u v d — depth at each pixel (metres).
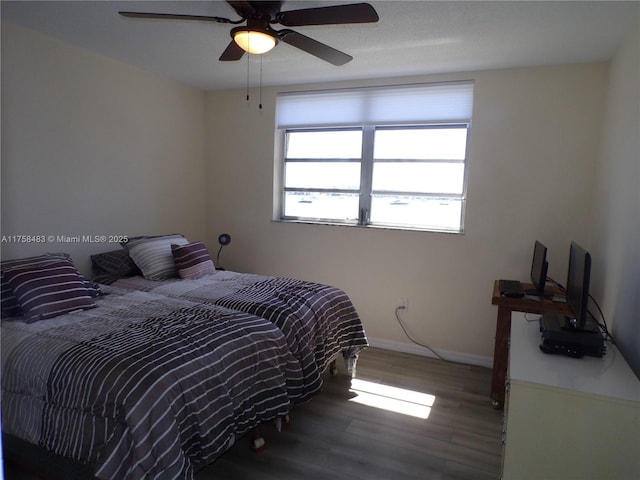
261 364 2.03
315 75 3.52
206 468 2.03
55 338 1.84
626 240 2.09
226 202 4.27
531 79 3.09
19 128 2.63
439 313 3.52
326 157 3.90
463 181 3.45
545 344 1.86
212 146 4.28
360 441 2.29
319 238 3.89
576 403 1.53
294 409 2.62
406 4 2.14
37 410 1.66
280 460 2.11
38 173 2.76
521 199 3.19
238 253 4.27
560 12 2.18
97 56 3.09
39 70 2.71
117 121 3.30
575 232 3.07
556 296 2.73
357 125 3.68
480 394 2.89
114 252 3.25
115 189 3.34
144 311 2.26
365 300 3.76
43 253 2.83
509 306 2.65
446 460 2.14
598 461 1.53
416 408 2.67
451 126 3.44
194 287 2.88
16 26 2.56
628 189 2.12
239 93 4.09
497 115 3.20
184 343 1.82
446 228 3.55
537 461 1.61
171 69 3.47
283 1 1.87
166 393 1.53
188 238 4.16
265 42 1.96
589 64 2.95
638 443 1.48
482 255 3.35
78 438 1.55
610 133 2.64
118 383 1.52
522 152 3.16
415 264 3.56
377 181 3.72
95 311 2.26
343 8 1.76
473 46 2.71
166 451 1.46
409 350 3.63
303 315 2.49
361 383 3.01
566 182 3.07
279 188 4.12
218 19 1.91
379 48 2.78
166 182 3.84
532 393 1.58
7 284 2.15
